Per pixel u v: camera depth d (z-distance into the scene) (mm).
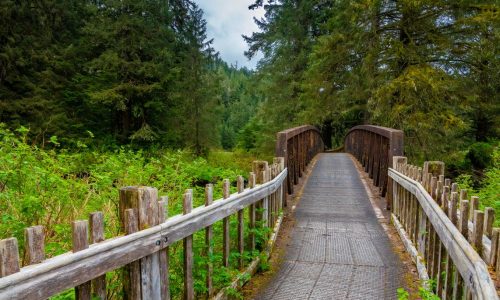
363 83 16062
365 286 3855
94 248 1824
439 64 13625
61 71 18578
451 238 2664
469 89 13586
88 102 18359
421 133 13523
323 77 16453
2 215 3643
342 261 4605
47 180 4406
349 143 19141
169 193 6207
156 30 19125
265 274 4207
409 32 13719
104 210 4926
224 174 9344
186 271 2891
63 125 16781
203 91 22016
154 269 2381
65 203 4613
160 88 18625
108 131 19531
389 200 7227
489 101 14102
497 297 1622
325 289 3789
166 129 20562
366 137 11930
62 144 16656
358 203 7742
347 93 17156
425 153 13938
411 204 5000
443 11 12922
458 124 12328
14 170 4297
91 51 19312
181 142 21312
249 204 4195
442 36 12961
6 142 5074
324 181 10086
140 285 2246
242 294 3678
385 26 14086
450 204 2992
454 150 14500
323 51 15352
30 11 17703
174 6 22156
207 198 3156
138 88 17797
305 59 23047
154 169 7324
